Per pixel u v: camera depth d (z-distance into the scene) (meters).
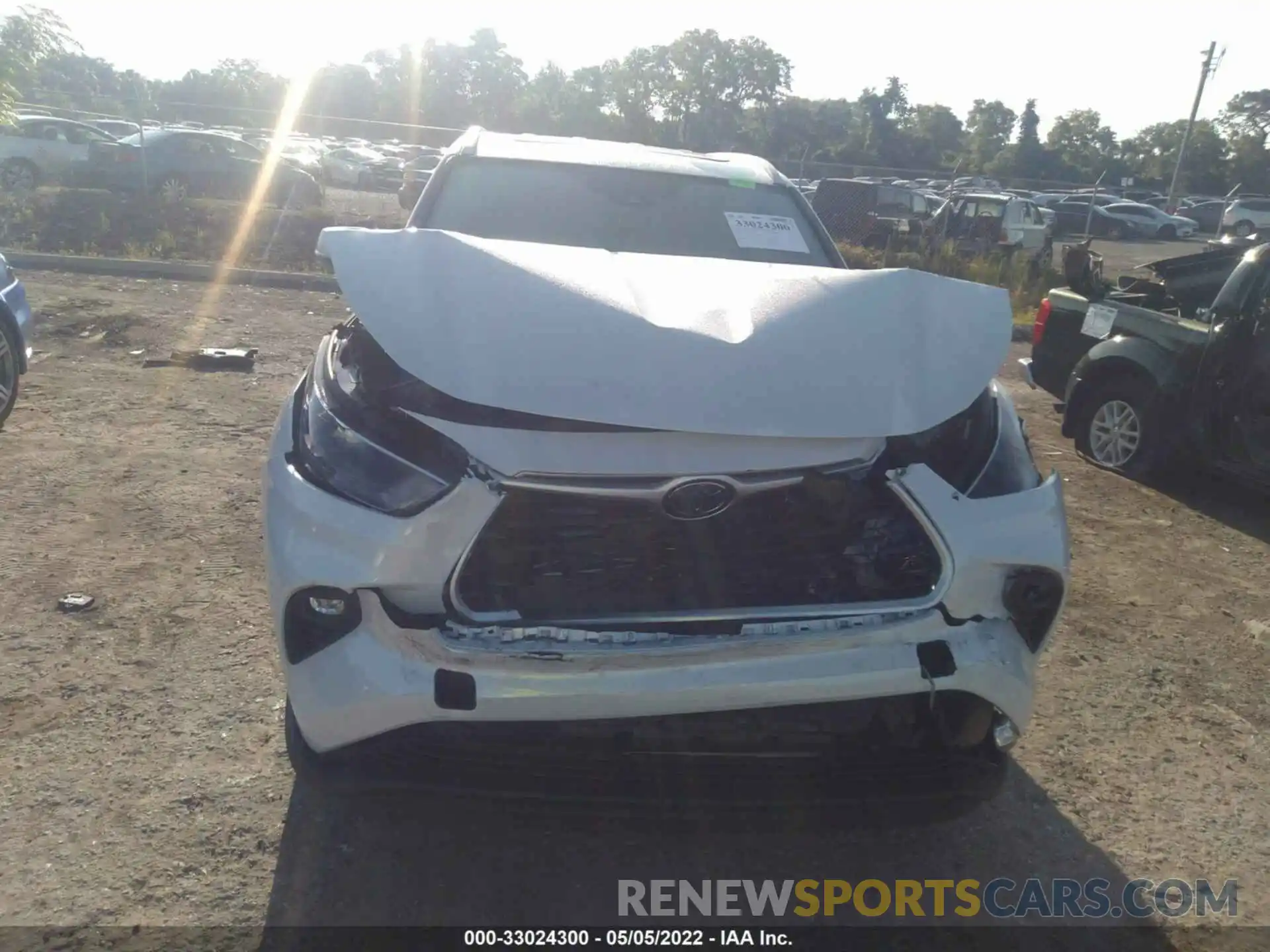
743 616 2.49
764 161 4.86
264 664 3.72
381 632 2.44
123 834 2.84
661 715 2.43
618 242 4.01
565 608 2.50
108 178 18.89
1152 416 6.60
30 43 14.68
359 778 2.51
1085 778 3.45
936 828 3.14
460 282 2.90
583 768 2.52
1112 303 7.12
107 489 5.26
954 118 74.88
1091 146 69.81
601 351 2.70
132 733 3.28
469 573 2.48
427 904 2.69
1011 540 2.65
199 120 28.50
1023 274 15.89
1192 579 5.24
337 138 36.56
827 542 2.61
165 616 4.02
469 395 2.53
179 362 7.82
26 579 4.24
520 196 4.15
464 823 3.00
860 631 2.51
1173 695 4.03
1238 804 3.36
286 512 2.55
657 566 2.53
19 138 19.73
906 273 3.27
